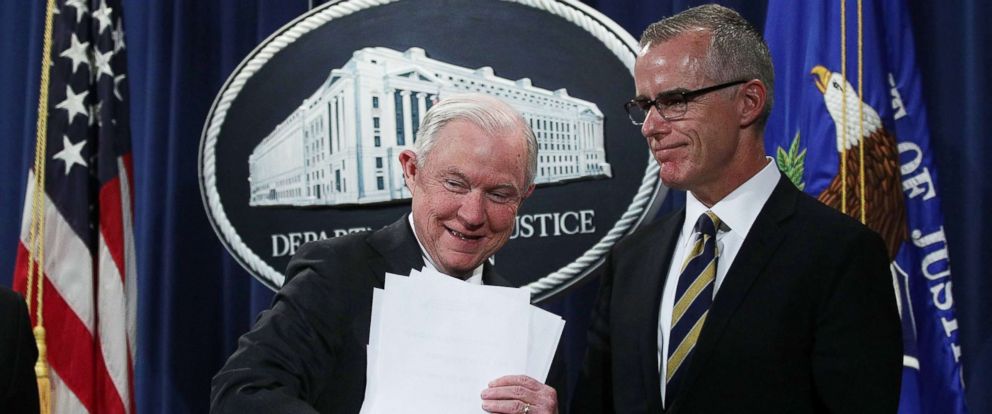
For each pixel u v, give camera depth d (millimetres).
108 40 3076
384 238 1622
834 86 2457
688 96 1696
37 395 2330
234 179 2658
